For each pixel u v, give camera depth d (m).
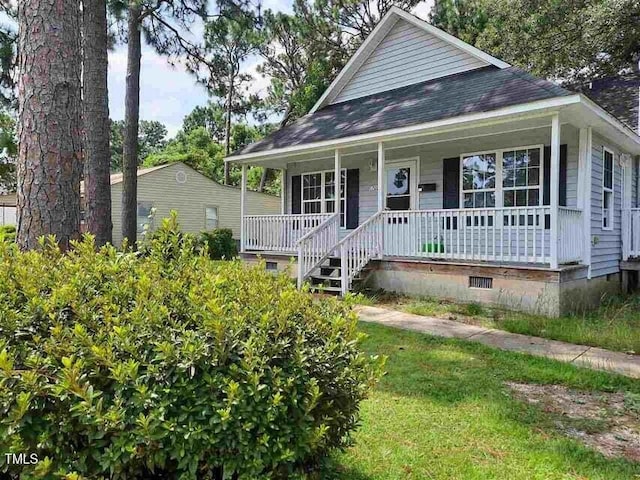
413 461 2.72
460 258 7.99
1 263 2.44
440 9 17.80
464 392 3.81
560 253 7.05
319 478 2.27
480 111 7.18
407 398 3.67
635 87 11.66
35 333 2.03
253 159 11.37
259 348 1.94
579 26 16.34
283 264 10.50
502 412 3.42
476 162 9.43
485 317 6.84
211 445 1.84
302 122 12.00
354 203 11.54
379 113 9.61
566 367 4.47
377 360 2.51
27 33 3.85
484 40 17.94
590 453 2.85
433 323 6.47
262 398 1.89
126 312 2.10
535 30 16.86
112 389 1.86
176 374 1.85
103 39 8.84
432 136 8.41
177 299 2.18
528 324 6.19
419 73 10.86
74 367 1.72
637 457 2.84
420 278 8.41
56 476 1.78
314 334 2.24
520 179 8.85
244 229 11.64
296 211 12.85
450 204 9.78
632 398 3.76
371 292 8.77
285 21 13.32
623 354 5.02
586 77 17.39
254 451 1.88
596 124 7.63
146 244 2.79
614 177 9.48
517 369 4.43
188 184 21.03
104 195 8.88
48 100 3.84
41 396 1.79
